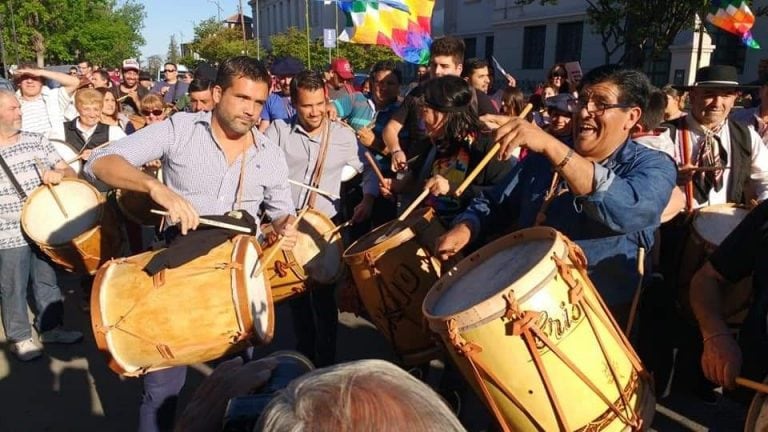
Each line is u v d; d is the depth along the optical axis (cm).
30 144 443
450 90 326
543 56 2395
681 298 331
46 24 2778
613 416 207
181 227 262
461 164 330
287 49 2316
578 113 243
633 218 220
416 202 311
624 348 217
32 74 656
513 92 588
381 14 708
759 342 210
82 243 445
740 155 367
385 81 530
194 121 300
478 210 286
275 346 480
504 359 196
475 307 195
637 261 246
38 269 468
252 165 308
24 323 454
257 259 271
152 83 1436
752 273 229
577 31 2236
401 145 438
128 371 253
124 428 371
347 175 450
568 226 251
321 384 97
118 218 483
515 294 192
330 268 351
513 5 2480
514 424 206
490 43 2716
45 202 440
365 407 93
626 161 239
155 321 246
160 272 250
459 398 321
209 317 248
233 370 150
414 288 302
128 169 270
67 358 458
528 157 281
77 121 603
